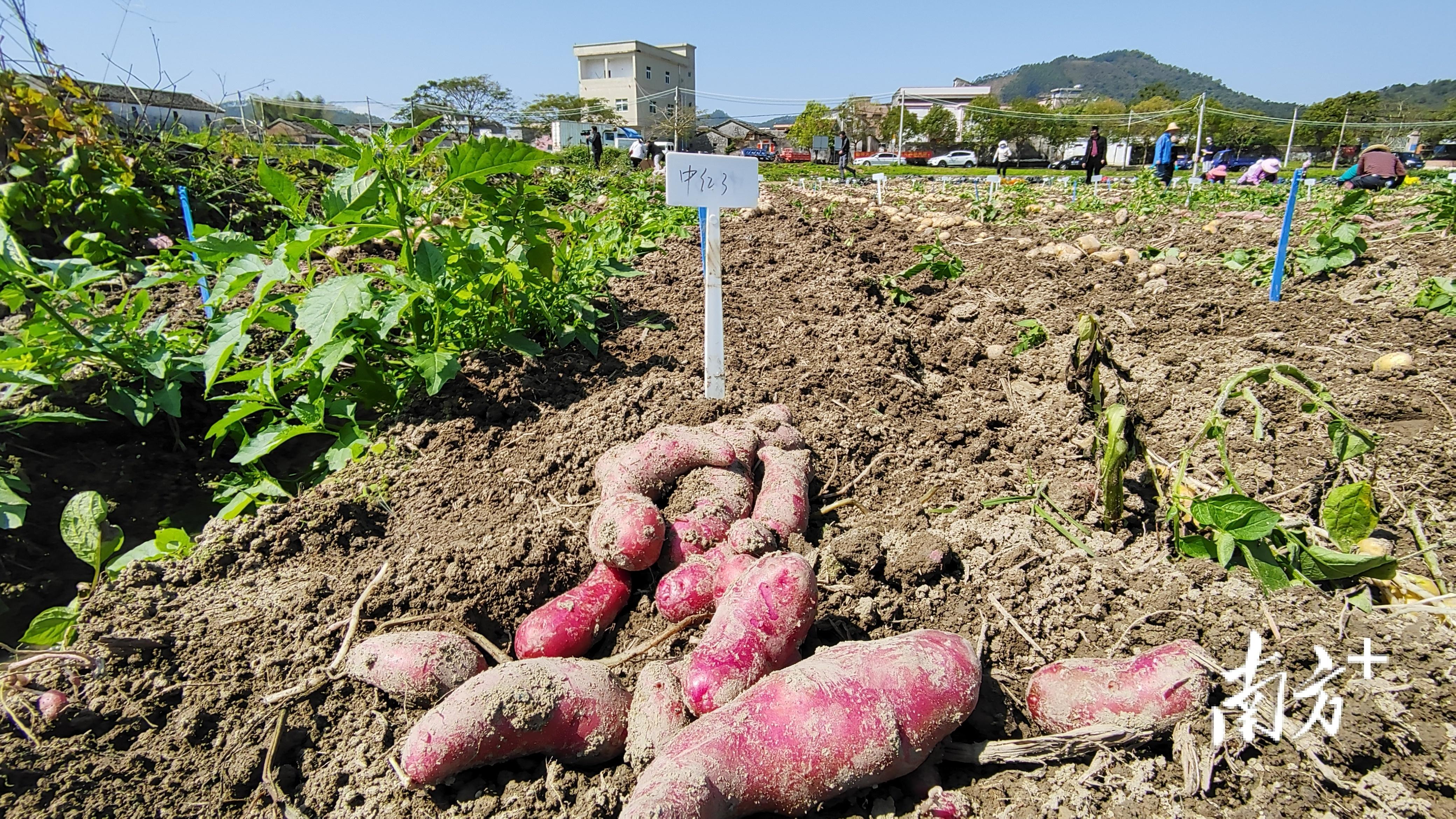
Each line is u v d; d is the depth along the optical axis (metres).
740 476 2.71
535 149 3.76
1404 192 14.02
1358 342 4.62
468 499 2.94
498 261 3.98
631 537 2.26
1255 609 2.19
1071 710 1.93
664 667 2.01
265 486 3.01
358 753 1.98
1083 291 6.11
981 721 2.02
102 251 4.58
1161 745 1.92
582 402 3.68
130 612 2.37
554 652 2.20
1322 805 1.73
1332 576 2.30
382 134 3.77
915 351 4.77
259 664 2.20
